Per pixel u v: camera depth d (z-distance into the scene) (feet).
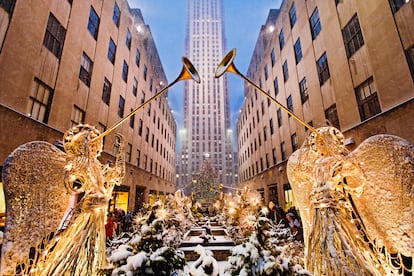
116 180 11.13
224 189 157.58
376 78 25.72
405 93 21.98
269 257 7.77
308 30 43.16
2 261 7.47
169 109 113.91
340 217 8.68
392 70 23.62
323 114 37.70
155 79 82.33
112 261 7.79
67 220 9.53
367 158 9.25
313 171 11.11
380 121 24.61
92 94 37.99
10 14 21.83
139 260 7.16
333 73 34.42
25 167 8.53
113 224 22.85
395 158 8.41
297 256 12.38
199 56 285.43
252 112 88.89
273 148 63.00
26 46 23.58
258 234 8.96
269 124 66.59
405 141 8.40
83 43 35.68
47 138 26.13
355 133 28.73
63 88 29.94
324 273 7.96
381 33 25.29
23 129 22.49
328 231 8.42
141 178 62.49
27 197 8.43
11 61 21.61
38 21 25.48
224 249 18.57
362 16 28.37
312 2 42.06
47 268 7.97
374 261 8.25
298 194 11.66
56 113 28.27
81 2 35.09
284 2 55.83
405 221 8.02
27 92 23.48
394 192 8.36
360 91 28.81
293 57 50.21
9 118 20.92
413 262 7.76
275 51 62.28
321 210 9.09
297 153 12.27
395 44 23.43
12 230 7.86
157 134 84.74
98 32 40.78
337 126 33.76
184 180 228.22
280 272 7.36
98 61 40.40
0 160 19.76
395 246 8.32
